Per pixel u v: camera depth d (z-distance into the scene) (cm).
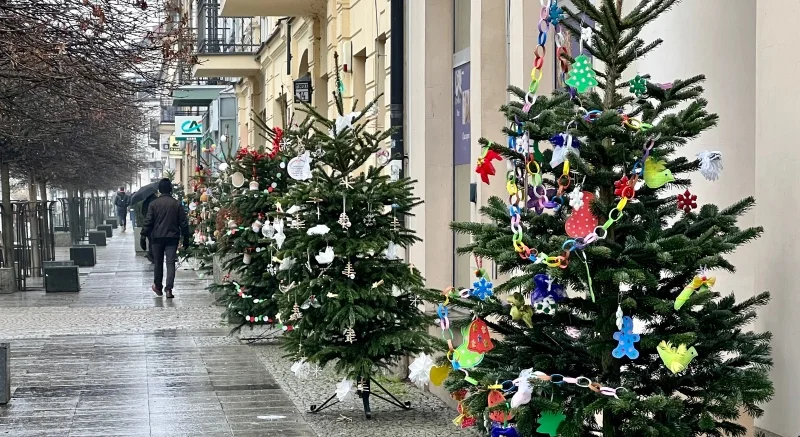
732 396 459
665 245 466
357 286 928
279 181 1445
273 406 1012
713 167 487
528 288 480
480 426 533
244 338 1527
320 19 2281
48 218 2927
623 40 517
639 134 481
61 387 1133
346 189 948
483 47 1030
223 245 1486
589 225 477
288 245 965
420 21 1255
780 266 502
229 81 4369
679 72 674
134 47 1188
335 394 980
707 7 654
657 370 493
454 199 1234
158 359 1341
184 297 2273
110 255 4047
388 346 919
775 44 509
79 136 2745
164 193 2291
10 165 2838
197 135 4053
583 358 506
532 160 505
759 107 523
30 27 1060
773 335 507
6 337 1587
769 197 513
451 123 1241
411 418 940
